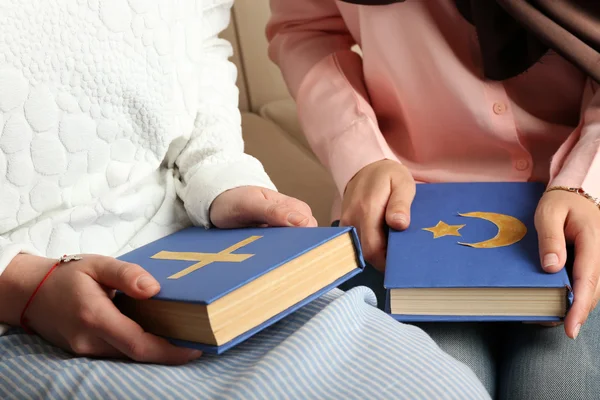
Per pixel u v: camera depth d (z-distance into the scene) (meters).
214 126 0.88
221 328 0.54
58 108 0.72
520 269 0.75
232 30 1.64
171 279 0.60
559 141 1.02
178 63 0.83
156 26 0.79
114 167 0.79
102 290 0.60
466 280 0.74
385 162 0.98
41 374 0.60
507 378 0.80
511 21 0.94
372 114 1.06
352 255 0.66
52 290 0.61
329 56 1.15
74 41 0.72
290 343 0.59
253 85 1.70
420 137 1.08
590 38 0.91
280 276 0.59
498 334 0.90
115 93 0.76
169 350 0.59
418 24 0.99
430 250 0.80
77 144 0.75
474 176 1.06
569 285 0.72
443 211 0.90
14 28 0.67
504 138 1.02
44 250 0.73
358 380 0.58
